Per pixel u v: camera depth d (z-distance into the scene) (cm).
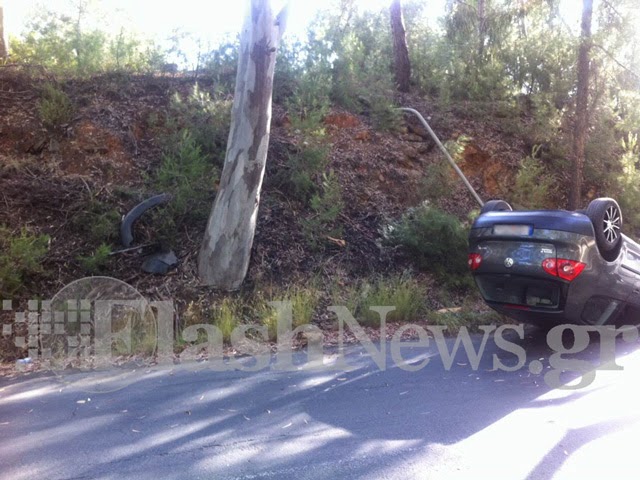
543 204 1402
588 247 740
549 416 552
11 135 1127
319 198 1147
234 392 625
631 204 1451
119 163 1134
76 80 1277
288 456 464
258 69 941
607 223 769
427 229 1130
